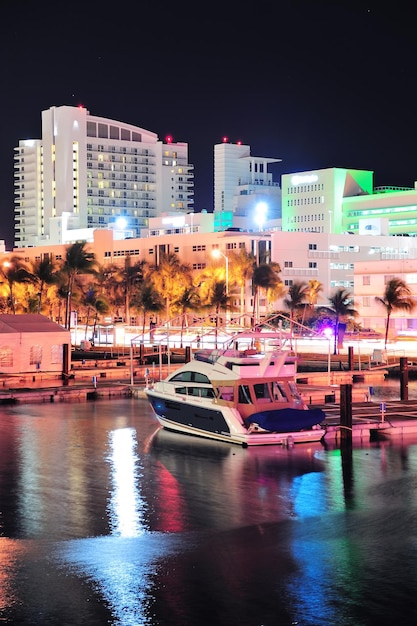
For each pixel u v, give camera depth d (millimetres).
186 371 50875
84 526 32344
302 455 44969
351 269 195875
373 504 35656
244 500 36188
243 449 46344
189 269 173375
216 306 128375
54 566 28062
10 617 24281
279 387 49062
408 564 28406
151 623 23984
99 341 128000
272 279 147875
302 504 35625
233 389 48094
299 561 28641
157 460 43812
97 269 174250
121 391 70062
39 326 79562
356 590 26234
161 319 155375
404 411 54969
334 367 92188
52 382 76188
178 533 31594
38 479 39750
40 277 118750
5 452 45875
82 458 44344
